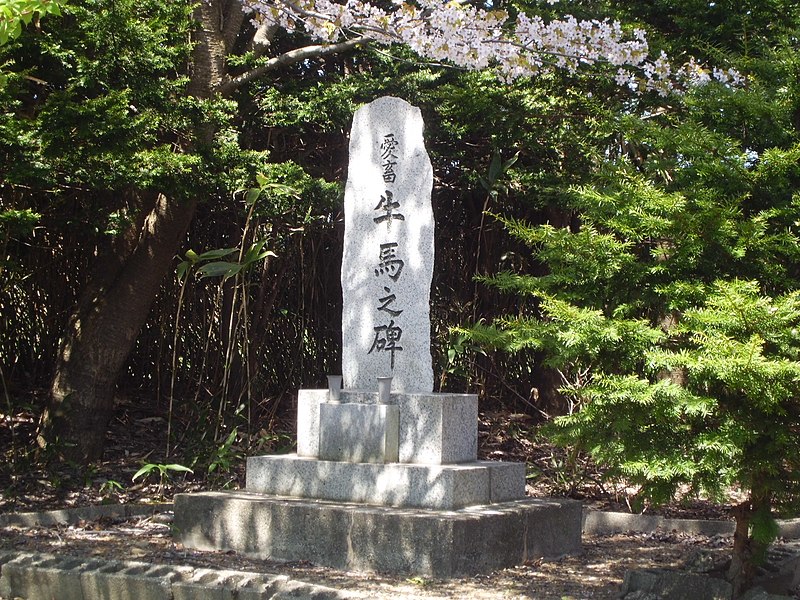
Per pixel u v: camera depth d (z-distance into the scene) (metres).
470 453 5.88
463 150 9.27
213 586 4.16
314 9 6.89
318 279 9.56
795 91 4.71
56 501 6.59
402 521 5.00
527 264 9.85
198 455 7.61
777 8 8.09
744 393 3.97
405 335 6.14
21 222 6.43
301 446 6.10
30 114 6.84
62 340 7.69
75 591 4.39
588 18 8.84
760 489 4.06
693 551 5.66
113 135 6.35
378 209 6.35
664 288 4.32
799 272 4.53
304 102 8.28
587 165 8.84
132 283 7.66
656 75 8.37
